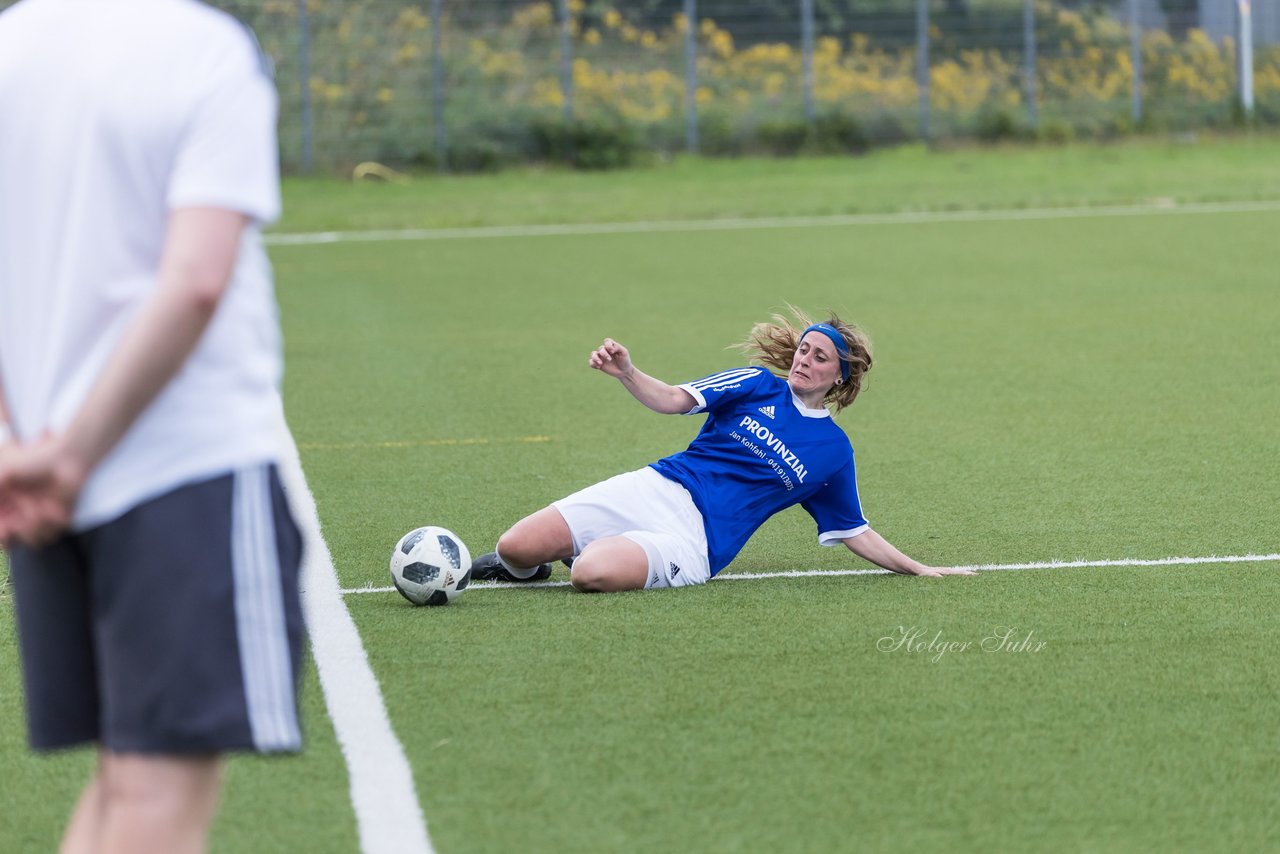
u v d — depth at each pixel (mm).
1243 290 49062
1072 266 55781
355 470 27469
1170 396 33625
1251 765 13953
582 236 68750
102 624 8141
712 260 59906
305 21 99250
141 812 8125
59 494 7320
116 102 7785
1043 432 30281
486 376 37156
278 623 8305
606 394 34688
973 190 83250
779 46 107125
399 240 68250
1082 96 108750
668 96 104875
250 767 13867
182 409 8000
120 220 7844
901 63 107562
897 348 40500
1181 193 78625
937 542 22453
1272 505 24344
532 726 14875
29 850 12406
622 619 18406
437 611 18875
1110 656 17016
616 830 12562
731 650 17188
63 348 7902
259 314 8391
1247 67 107188
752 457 20203
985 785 13484
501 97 102688
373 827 12656
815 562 21422
